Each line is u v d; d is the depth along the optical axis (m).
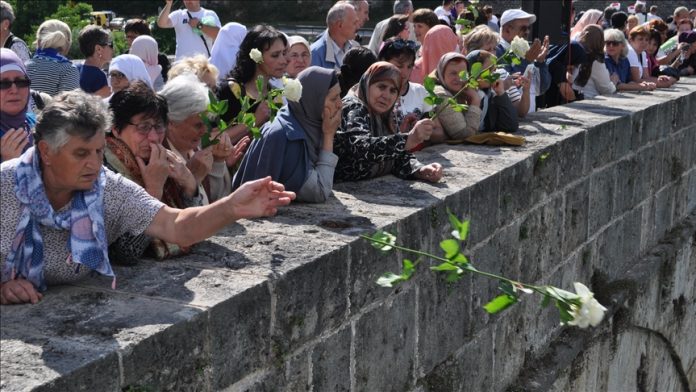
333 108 4.04
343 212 3.95
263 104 4.79
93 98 2.78
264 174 4.02
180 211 3.05
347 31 6.59
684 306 9.42
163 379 2.62
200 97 3.70
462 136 5.63
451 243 2.87
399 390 4.06
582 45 8.65
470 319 4.71
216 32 7.90
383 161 4.45
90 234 2.84
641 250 8.03
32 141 3.53
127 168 3.33
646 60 9.95
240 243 3.45
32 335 2.54
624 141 7.16
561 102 8.35
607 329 6.99
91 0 29.31
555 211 5.86
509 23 7.11
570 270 6.29
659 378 9.06
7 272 2.77
